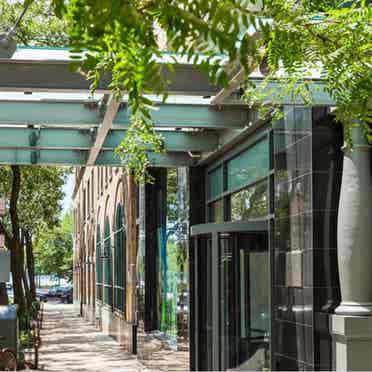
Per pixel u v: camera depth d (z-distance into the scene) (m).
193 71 9.28
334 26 4.10
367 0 7.36
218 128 13.01
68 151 15.98
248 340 12.25
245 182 13.79
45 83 8.76
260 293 12.09
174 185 18.03
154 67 2.36
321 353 10.23
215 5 2.21
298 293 10.76
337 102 4.50
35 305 34.69
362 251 9.91
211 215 16.47
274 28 3.52
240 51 2.31
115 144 14.40
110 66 3.55
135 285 23.48
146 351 19.02
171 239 18.09
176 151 16.08
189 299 16.19
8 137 13.98
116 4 2.17
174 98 11.68
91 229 44.31
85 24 2.27
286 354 11.07
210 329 13.31
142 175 12.34
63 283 117.25
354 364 9.73
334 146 10.46
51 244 92.62
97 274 39.28
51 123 11.68
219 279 12.70
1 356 15.74
